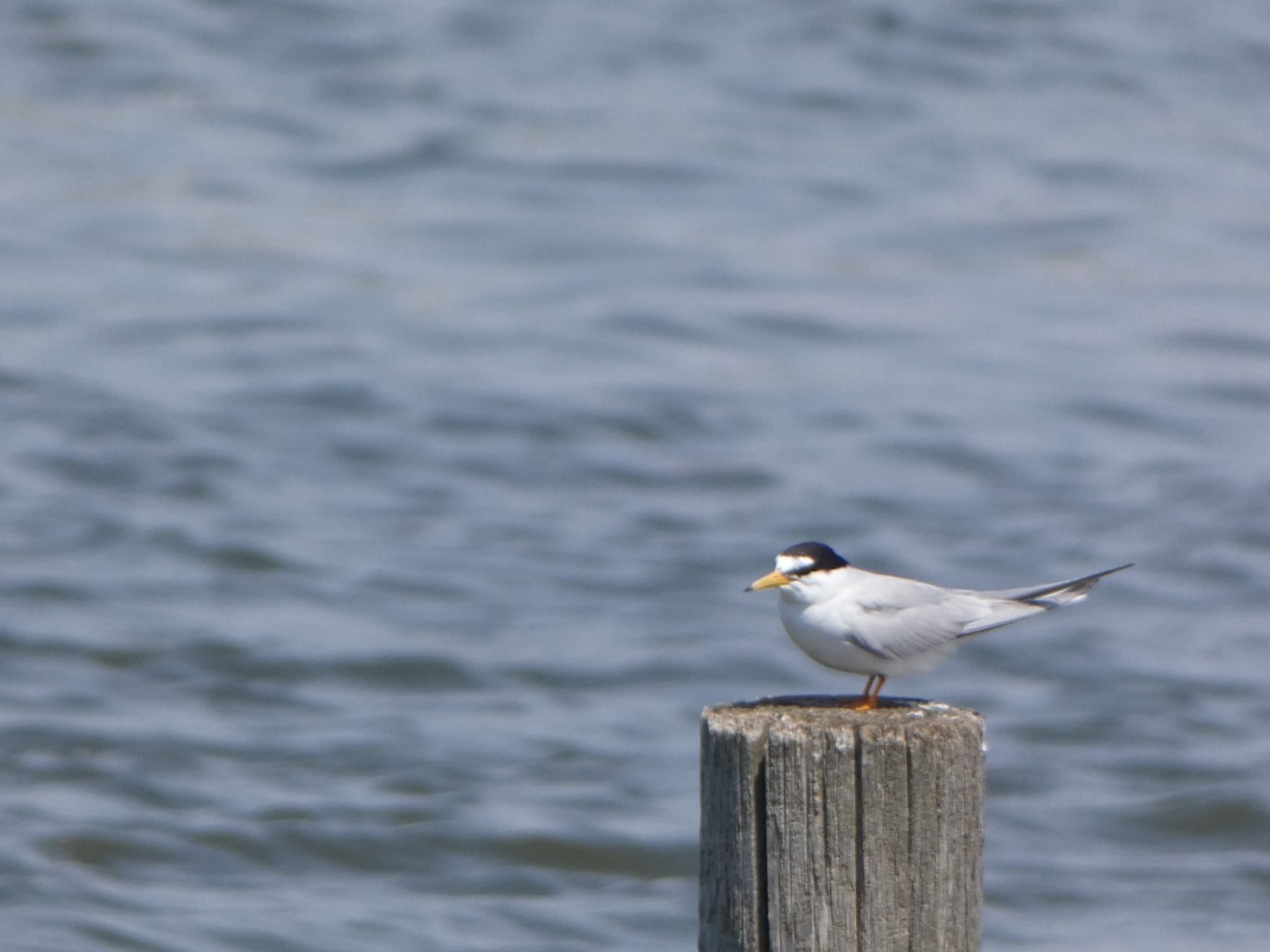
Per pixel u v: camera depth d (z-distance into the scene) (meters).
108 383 20.53
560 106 31.62
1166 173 29.41
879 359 21.84
